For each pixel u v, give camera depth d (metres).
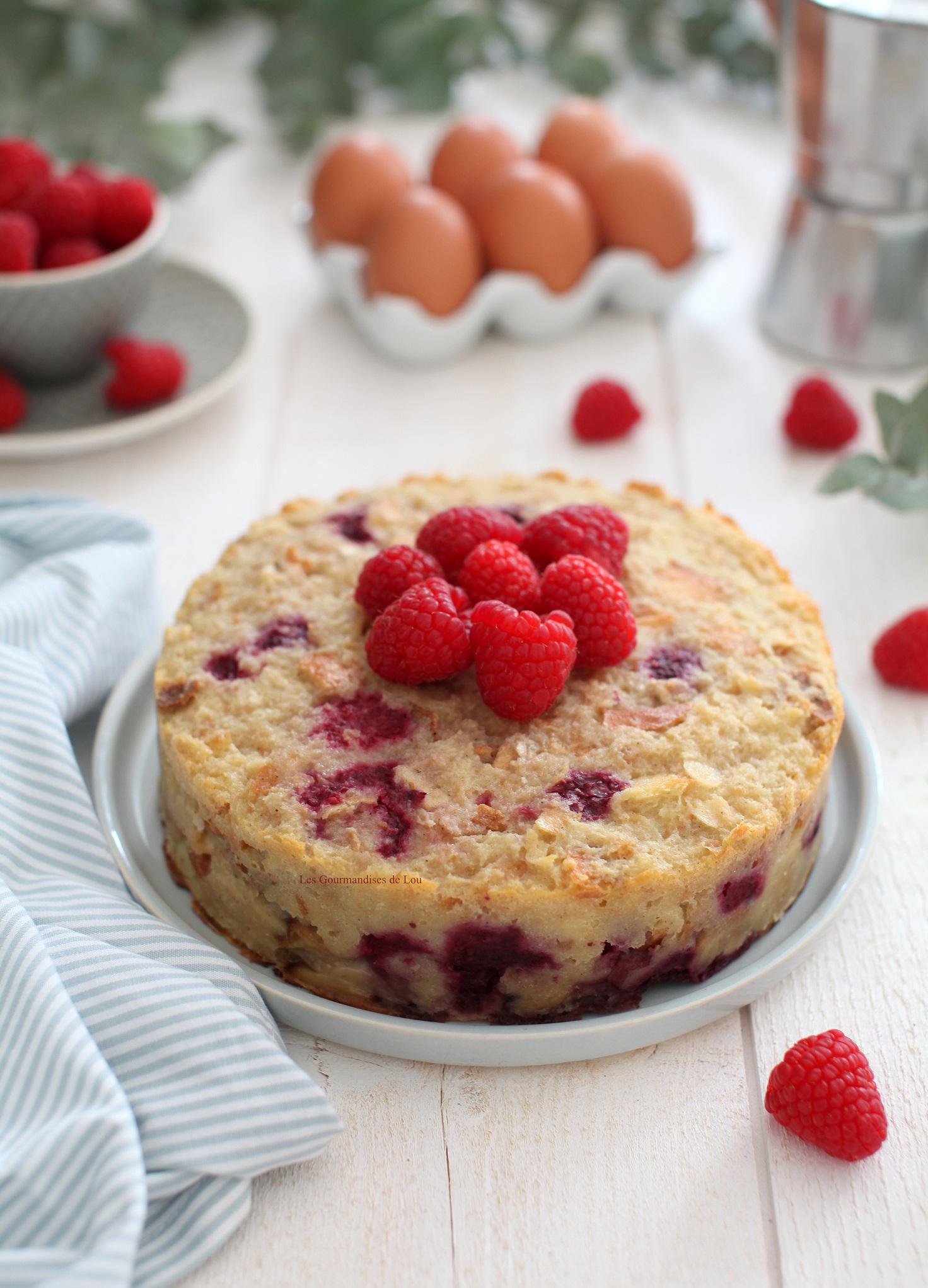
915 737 0.68
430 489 0.67
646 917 0.57
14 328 0.76
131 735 0.65
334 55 0.97
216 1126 0.56
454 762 0.59
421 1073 0.59
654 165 0.83
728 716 0.60
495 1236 0.56
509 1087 0.58
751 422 0.81
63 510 0.69
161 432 0.80
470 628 0.60
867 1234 0.56
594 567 0.61
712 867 0.57
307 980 0.59
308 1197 0.57
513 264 0.83
